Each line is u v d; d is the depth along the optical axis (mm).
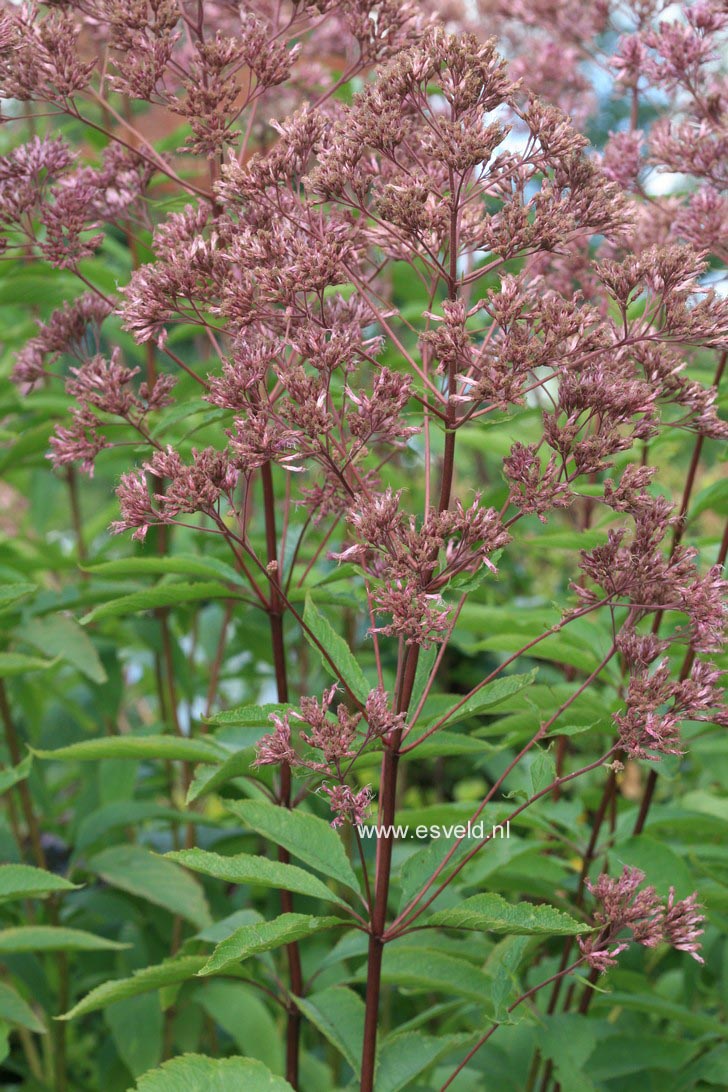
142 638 1727
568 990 1504
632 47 1509
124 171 1435
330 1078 1690
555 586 2521
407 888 1267
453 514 1196
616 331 1248
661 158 1436
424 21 1370
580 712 1434
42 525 2002
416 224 1210
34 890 1370
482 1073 1551
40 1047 1888
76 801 1787
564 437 1202
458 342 1205
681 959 1706
